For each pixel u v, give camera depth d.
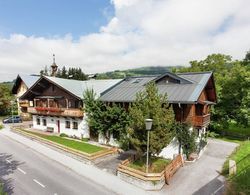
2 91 51.88
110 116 23.75
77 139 28.75
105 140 26.41
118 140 23.67
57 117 32.25
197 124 21.25
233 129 37.34
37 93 34.50
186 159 21.05
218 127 33.25
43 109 32.25
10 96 54.50
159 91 22.92
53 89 32.19
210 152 23.97
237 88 30.80
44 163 19.80
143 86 26.33
